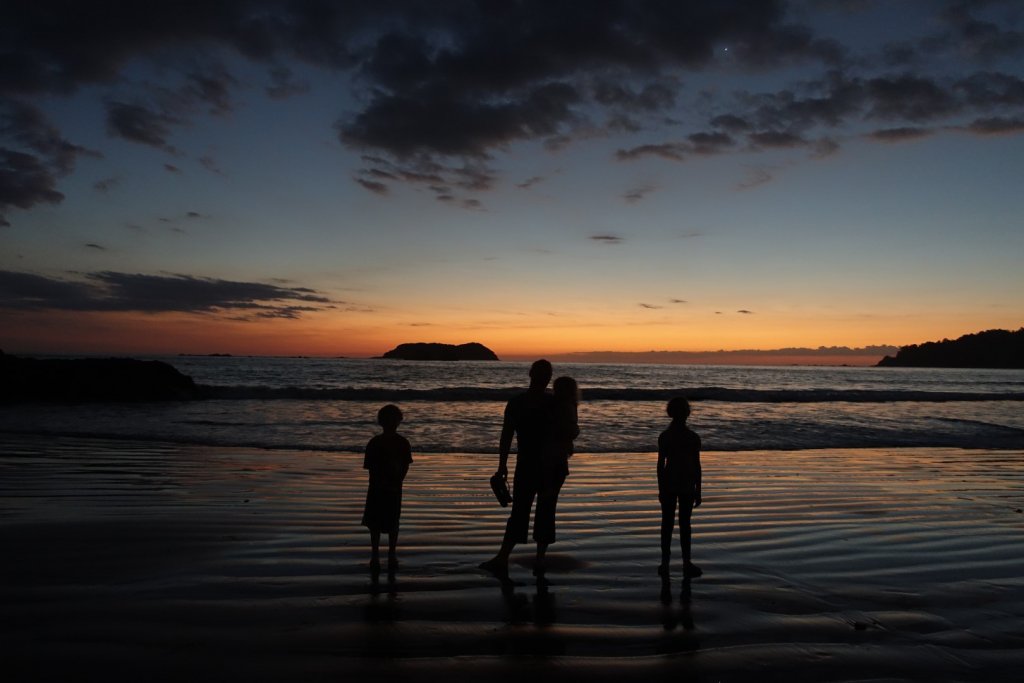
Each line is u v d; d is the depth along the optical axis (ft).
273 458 33.50
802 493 25.62
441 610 12.49
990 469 33.47
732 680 9.77
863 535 19.07
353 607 12.53
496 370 268.00
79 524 18.70
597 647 10.92
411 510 21.68
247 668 9.82
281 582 13.94
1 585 13.35
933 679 9.84
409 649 10.67
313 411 63.31
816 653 10.77
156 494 23.54
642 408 75.00
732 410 74.90
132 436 41.50
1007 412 79.05
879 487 27.27
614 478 28.68
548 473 15.65
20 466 29.32
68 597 12.72
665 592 13.80
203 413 60.03
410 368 281.95
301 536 17.89
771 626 11.94
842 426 55.06
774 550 17.39
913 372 424.87
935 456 38.34
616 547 17.48
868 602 13.32
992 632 11.78
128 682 9.25
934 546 17.90
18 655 10.05
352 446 39.32
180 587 13.47
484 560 16.07
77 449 35.19
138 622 11.51
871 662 10.43
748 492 25.73
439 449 38.60
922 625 12.07
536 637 11.29
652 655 10.64
